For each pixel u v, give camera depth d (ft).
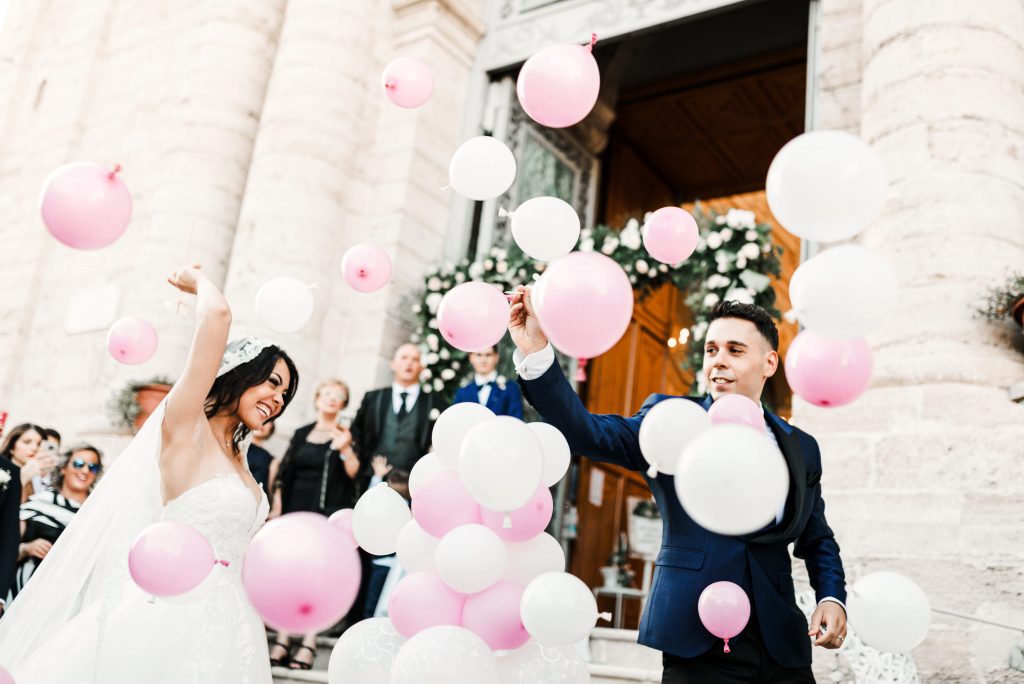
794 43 29.55
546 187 28.81
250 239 24.75
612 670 14.03
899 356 15.39
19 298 33.12
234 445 9.72
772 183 6.76
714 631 7.60
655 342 33.68
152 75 33.42
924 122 16.51
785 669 7.98
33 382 31.81
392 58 27.86
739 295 20.25
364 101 27.04
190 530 7.01
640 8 25.72
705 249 21.49
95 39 36.01
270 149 25.63
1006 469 14.03
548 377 7.72
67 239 8.00
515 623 7.41
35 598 9.10
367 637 7.71
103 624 8.41
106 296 30.60
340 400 19.99
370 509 8.66
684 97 32.07
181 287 9.44
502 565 7.45
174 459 8.93
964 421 14.53
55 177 7.93
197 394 8.91
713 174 36.06
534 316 7.70
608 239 22.68
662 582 8.25
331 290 25.17
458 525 7.79
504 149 9.32
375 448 20.63
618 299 6.57
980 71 16.62
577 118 8.30
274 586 5.71
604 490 30.50
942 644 13.35
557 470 8.38
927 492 14.38
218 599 8.74
